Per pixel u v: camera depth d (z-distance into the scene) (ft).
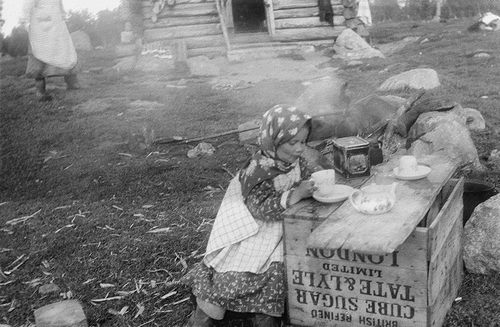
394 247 8.38
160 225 16.11
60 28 30.40
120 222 16.58
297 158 10.52
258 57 42.14
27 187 20.45
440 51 40.42
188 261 13.73
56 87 33.37
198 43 42.98
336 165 11.93
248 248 10.28
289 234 9.99
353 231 9.00
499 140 21.02
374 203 9.55
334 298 9.98
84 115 27.68
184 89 33.40
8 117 26.84
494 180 17.04
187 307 11.73
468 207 13.20
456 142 17.30
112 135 25.09
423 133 17.49
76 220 17.03
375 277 9.55
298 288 10.17
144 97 31.19
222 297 10.16
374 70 36.22
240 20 51.52
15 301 12.64
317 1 44.57
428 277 9.23
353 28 44.78
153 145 23.95
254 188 10.38
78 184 20.27
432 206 11.27
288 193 10.22
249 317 10.83
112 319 11.59
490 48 39.32
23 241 15.89
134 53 42.01
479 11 63.26
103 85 34.40
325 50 43.16
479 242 11.87
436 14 61.16
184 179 19.88
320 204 10.27
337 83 20.38
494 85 29.04
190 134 24.79
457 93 28.07
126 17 42.57
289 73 36.73
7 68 37.70
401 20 63.98
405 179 11.10
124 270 13.58
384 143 16.67
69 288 12.98
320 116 17.02
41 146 23.97
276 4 44.45
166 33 42.65
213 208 17.02
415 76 29.84
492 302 10.77
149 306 11.91
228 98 30.68
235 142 23.66
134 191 19.27
